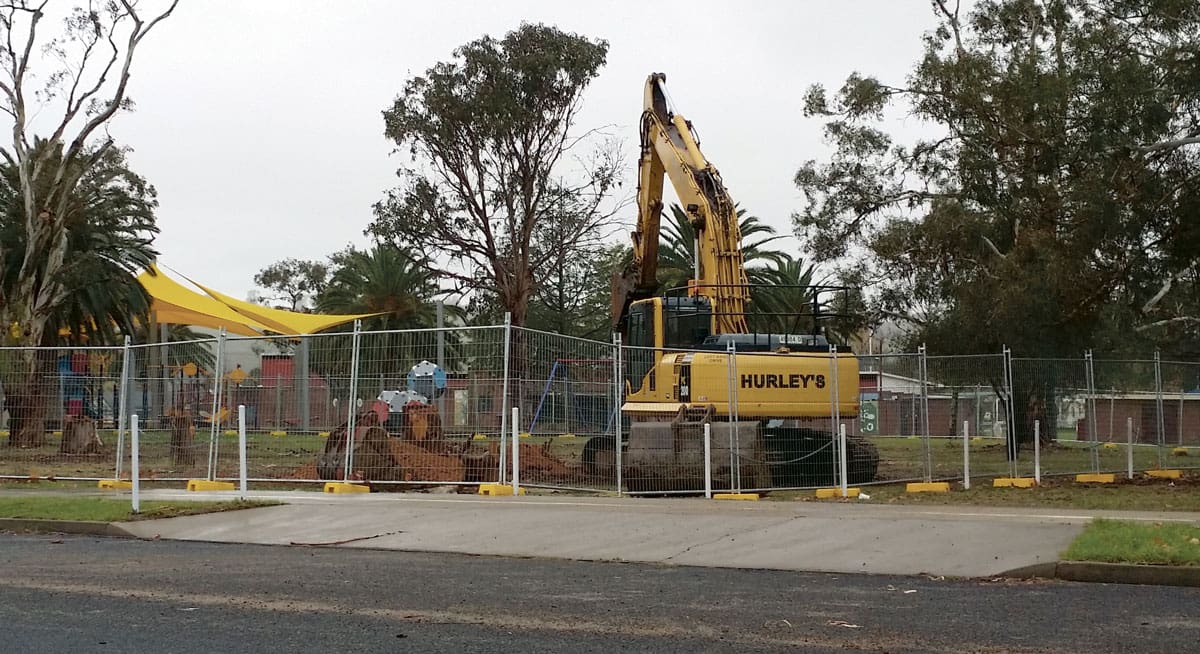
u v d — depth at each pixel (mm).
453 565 10805
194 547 12172
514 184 43250
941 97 26516
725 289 19766
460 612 8273
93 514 13945
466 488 17109
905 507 14797
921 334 33125
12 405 20016
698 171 20578
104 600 8766
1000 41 29562
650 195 22703
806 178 36188
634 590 9297
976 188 27141
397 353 17438
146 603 8633
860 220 35812
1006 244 31453
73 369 20156
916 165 33562
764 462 17672
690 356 18375
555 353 17281
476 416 17016
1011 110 23156
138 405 19250
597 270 65375
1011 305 24359
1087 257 22016
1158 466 21078
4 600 8766
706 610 8352
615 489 17344
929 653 6910
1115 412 21391
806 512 13977
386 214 43344
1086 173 21359
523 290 43812
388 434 17422
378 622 7887
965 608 8422
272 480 17547
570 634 7480
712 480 17359
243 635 7453
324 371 17859
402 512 14219
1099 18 22516
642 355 19391
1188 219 20828
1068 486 18828
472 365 16984
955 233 32000
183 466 18656
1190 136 21422
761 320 43969
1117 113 20891
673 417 18156
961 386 20844
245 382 18266
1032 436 20406
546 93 42594
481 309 51250
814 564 10617
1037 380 20266
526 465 17469
